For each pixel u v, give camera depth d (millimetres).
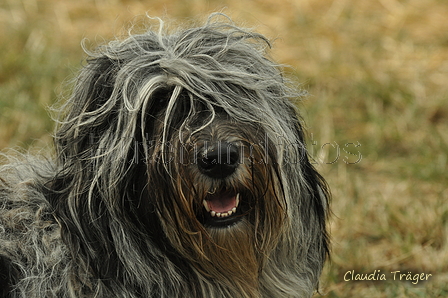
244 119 5051
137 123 5008
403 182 8781
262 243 5270
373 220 8062
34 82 10930
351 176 8930
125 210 5012
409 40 12734
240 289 5410
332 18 13602
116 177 4914
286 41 12781
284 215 5188
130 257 5031
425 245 7480
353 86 11062
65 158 5242
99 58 5309
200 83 4996
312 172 5617
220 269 5297
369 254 7434
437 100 10656
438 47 12492
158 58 5148
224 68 5086
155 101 5055
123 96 4926
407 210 8109
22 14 13812
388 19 13570
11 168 5816
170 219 5000
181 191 4895
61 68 11445
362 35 12945
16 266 5090
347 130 10125
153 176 4906
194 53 5172
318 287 6219
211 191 4945
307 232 5590
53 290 5043
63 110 5707
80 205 5062
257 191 5066
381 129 9961
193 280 5340
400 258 7281
